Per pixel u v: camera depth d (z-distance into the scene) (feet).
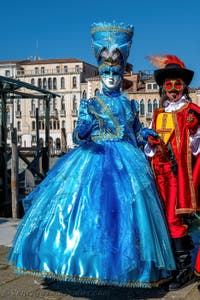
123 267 11.12
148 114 174.81
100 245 11.35
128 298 12.11
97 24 14.20
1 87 49.26
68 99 213.05
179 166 12.97
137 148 13.67
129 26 14.26
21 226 12.85
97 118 13.47
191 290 12.62
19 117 213.46
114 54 13.83
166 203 13.04
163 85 14.08
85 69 216.13
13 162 36.83
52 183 12.92
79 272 11.29
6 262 15.99
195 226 14.38
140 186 12.28
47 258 11.67
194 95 160.35
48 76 215.10
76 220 11.82
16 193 36.65
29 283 13.57
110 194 12.02
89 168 12.71
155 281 11.48
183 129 13.23
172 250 12.50
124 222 11.61
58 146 212.02
